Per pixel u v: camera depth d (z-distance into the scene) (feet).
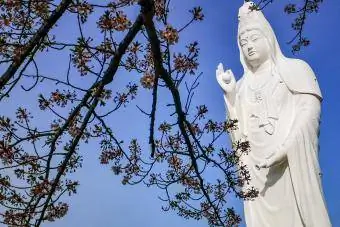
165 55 36.22
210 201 42.60
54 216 39.29
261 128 64.39
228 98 68.08
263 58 68.39
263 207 61.98
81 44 34.76
